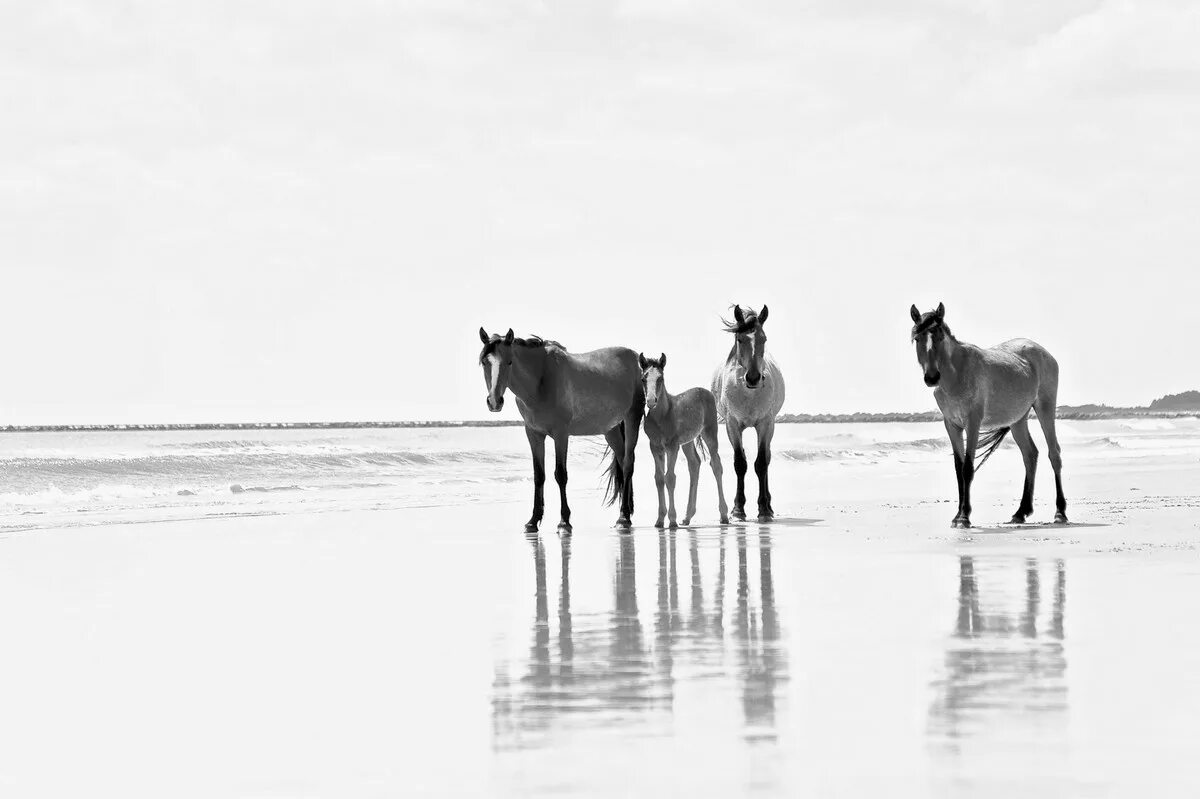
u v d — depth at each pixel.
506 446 62.38
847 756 5.48
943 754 5.48
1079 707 6.36
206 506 25.42
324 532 18.77
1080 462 43.88
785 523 19.81
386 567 13.78
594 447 50.62
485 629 9.32
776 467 43.53
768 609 10.05
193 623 9.80
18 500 27.67
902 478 36.38
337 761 5.66
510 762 5.51
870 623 9.22
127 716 6.66
